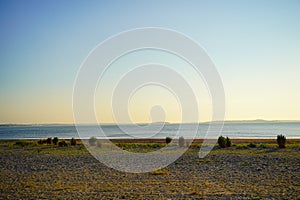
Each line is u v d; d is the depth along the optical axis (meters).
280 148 30.23
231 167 19.73
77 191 13.52
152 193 12.93
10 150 34.03
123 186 14.53
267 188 13.54
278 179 15.54
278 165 19.88
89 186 14.61
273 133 98.50
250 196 12.14
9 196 12.70
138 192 13.17
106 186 14.59
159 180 15.99
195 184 14.70
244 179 15.77
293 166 19.31
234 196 12.19
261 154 25.59
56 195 12.79
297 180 15.14
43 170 19.88
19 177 17.31
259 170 18.36
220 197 12.05
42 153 30.02
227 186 14.12
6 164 22.80
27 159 25.58
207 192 12.95
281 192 12.73
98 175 17.81
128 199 11.95
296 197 11.83
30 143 42.62
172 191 13.26
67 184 15.16
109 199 12.00
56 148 35.38
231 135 83.06
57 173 18.62
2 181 16.08
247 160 22.38
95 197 12.36
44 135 103.19
